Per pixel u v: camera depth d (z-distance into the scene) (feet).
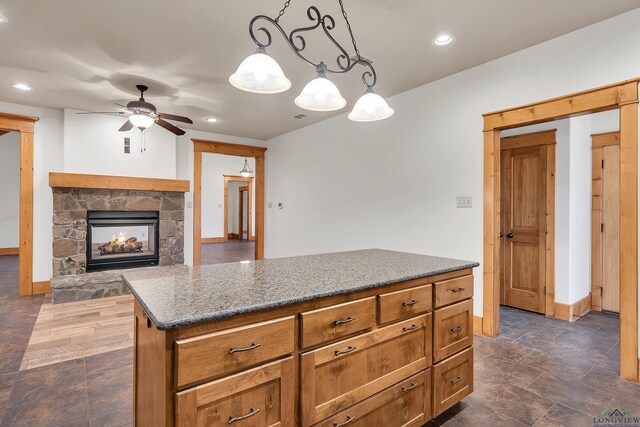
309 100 6.59
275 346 4.08
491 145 10.18
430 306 5.97
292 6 7.55
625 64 7.74
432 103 11.83
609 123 12.89
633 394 7.14
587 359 8.82
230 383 3.71
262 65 5.40
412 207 12.53
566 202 11.93
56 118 15.31
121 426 6.09
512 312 12.84
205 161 36.52
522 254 13.15
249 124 17.76
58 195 14.67
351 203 15.31
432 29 8.50
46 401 6.86
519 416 6.46
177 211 17.66
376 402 5.16
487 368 8.34
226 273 5.71
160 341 3.55
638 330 7.58
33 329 10.85
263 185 21.72
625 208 7.67
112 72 11.10
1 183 26.25
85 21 8.19
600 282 13.15
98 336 10.31
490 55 9.87
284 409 4.16
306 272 5.81
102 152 15.79
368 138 14.43
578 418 6.38
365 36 8.86
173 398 3.42
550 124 12.28
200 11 7.80
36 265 15.02
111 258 16.07
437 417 6.43
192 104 14.40
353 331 4.84
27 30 8.57
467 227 10.78
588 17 7.96
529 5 7.50
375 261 7.00
